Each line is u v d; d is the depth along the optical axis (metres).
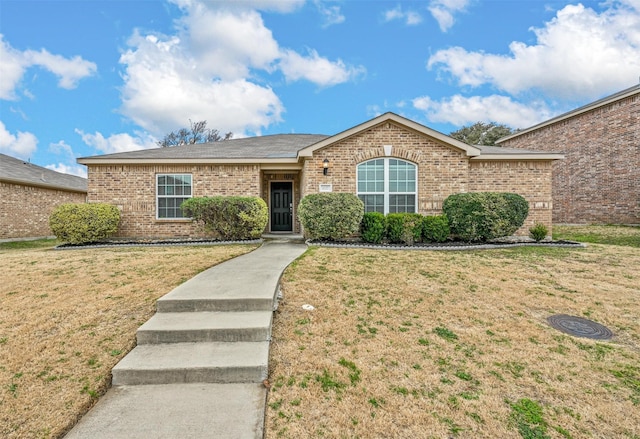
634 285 5.48
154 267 6.21
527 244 9.27
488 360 3.24
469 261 6.97
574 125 15.96
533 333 3.82
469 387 2.81
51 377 2.89
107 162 11.11
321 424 2.36
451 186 10.23
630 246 9.35
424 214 10.20
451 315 4.25
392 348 3.41
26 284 5.17
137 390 2.77
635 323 4.13
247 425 2.31
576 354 3.39
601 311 4.46
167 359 3.04
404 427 2.34
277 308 4.29
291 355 3.25
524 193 10.86
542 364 3.19
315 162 10.25
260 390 2.76
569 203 16.16
